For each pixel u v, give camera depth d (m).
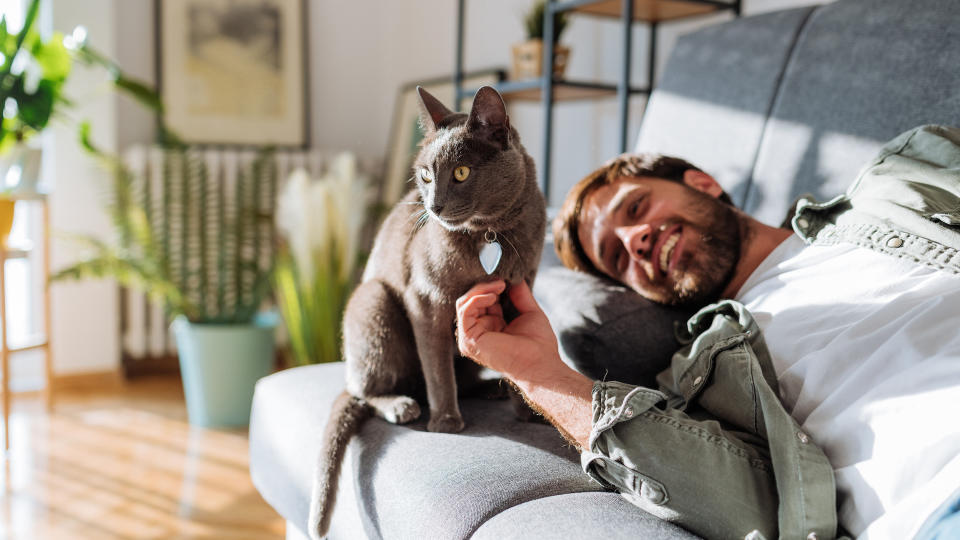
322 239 2.74
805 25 1.41
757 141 1.42
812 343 0.93
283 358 3.64
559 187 2.78
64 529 1.89
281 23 3.67
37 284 3.17
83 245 2.92
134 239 2.90
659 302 1.20
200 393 2.70
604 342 1.16
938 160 1.03
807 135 1.33
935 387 0.77
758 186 1.39
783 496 0.77
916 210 0.96
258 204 3.12
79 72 3.12
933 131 1.06
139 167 3.12
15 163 2.63
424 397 1.28
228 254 3.04
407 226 1.17
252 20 3.61
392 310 1.19
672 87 1.61
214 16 3.53
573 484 0.95
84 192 3.15
